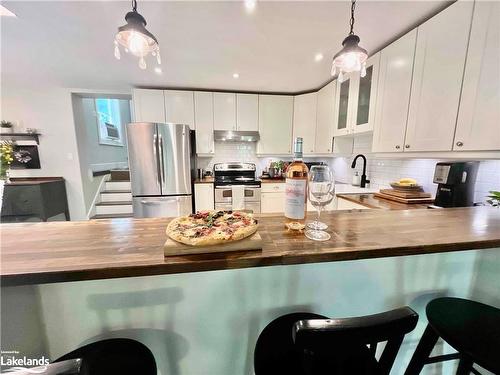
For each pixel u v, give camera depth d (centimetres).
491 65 110
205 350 83
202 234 61
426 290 93
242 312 82
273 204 328
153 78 274
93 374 62
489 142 113
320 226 83
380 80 186
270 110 334
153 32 169
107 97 356
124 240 71
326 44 187
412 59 154
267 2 135
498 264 96
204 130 322
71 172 350
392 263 88
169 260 57
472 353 64
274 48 194
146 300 76
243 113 329
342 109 254
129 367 63
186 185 284
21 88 320
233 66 235
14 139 329
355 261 85
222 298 80
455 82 127
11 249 64
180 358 81
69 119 338
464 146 124
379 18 150
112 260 57
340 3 135
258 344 69
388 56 176
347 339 43
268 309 84
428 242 69
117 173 425
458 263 93
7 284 51
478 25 115
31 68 246
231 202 315
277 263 60
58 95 329
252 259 58
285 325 76
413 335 97
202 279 77
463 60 122
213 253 60
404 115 162
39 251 63
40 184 305
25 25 162
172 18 152
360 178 269
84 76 271
